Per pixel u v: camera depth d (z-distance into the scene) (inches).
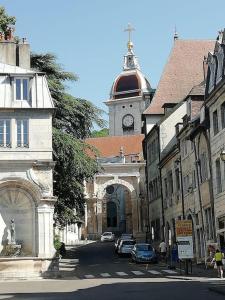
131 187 2967.5
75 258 1829.5
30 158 1286.9
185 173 1569.9
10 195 1274.6
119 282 995.3
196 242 1450.5
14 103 1315.2
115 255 1962.4
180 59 2081.7
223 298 662.5
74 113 1578.5
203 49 2095.2
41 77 1353.3
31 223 1275.8
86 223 3029.0
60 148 1446.9
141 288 847.1
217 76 1268.5
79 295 757.3
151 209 2158.0
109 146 3267.7
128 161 2997.0
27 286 981.8
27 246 1267.2
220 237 1238.9
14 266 1221.1
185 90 2039.9
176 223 1170.0
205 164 1370.6
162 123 1881.2
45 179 1284.4
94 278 1139.9
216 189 1259.8
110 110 4539.9
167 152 1843.0
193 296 696.4
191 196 1501.0
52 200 1274.6
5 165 1274.6
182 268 1330.0
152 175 2094.0
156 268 1389.0
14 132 1296.8
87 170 1502.2
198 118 1405.0
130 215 3157.0
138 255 1560.0
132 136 3312.0
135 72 4569.4
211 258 1259.8
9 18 1585.9
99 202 3009.4
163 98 2052.2
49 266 1229.1
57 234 2012.8
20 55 1461.6
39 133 1305.4
